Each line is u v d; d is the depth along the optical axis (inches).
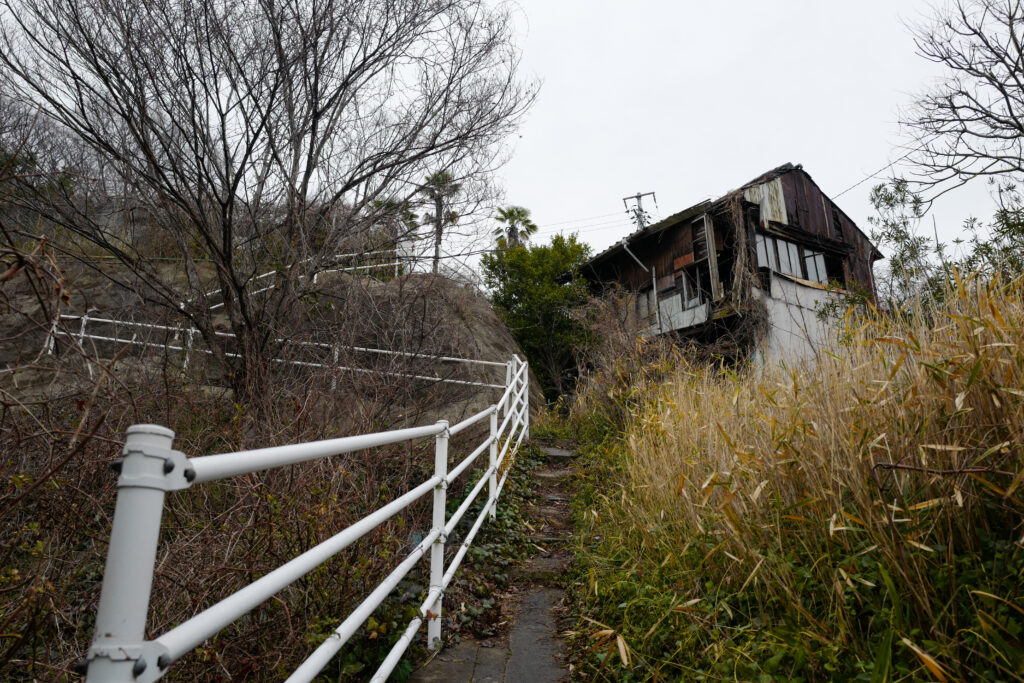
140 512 39.6
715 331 618.2
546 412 449.4
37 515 118.6
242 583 93.8
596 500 229.6
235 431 153.6
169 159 213.8
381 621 123.1
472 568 179.3
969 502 98.7
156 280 226.2
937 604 91.9
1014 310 108.3
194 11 213.5
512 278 735.1
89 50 204.7
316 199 255.0
